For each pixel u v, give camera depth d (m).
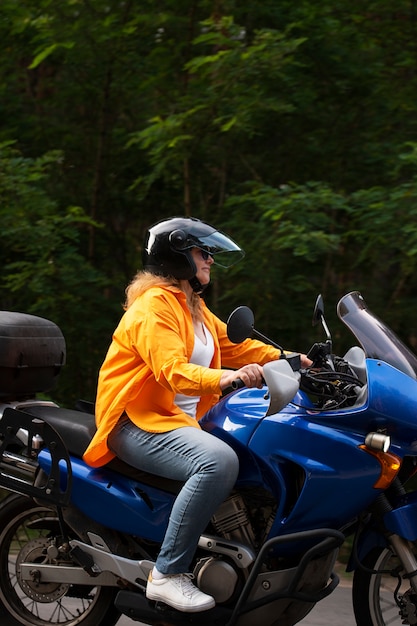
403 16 8.88
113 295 9.21
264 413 4.31
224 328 4.87
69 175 9.83
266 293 8.38
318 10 8.78
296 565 4.39
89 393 9.05
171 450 4.31
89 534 4.62
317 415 4.23
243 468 4.41
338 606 5.56
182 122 8.31
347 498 4.21
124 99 9.59
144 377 4.41
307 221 7.86
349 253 8.65
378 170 8.99
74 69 9.35
